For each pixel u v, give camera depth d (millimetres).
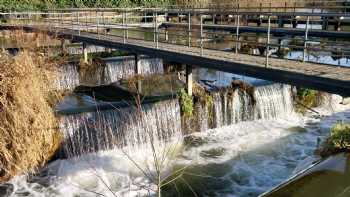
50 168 11211
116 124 12258
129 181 10836
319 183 5887
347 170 6266
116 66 18531
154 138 12906
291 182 6008
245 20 23375
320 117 15617
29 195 10109
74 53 21047
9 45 20203
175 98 13695
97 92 15297
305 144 13227
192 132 13820
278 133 14070
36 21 24000
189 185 10734
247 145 13148
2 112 10297
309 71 9445
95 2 34562
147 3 36562
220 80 16312
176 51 13000
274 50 20984
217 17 23953
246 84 15133
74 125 11742
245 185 10820
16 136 10367
